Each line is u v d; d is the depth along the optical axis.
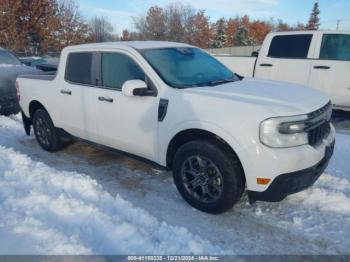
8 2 25.64
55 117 5.04
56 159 5.11
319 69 6.83
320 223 3.24
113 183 4.20
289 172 2.93
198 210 3.49
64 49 4.89
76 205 3.35
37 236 2.81
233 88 3.60
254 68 7.79
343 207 3.47
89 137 4.60
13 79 7.71
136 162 4.90
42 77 5.35
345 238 3.01
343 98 6.71
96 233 2.95
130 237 2.91
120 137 4.09
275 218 3.34
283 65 7.29
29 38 28.42
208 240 2.98
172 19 52.34
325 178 4.15
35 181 3.92
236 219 3.34
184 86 3.69
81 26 32.50
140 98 3.78
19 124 7.13
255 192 3.05
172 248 2.81
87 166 4.79
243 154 2.99
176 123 3.43
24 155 4.81
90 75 4.44
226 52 41.03
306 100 3.29
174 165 3.57
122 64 4.04
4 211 3.19
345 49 6.64
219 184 3.26
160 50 4.10
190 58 4.25
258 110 2.98
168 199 3.76
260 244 2.96
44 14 28.73
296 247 2.91
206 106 3.24
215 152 3.17
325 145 3.29
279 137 2.93
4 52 8.85
